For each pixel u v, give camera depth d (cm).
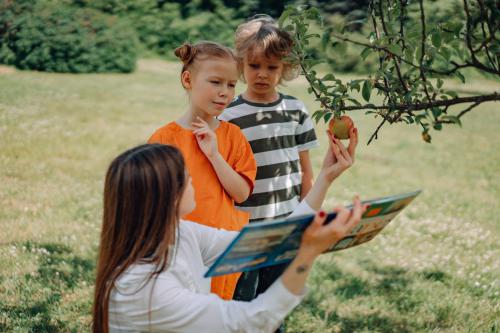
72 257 491
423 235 606
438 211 707
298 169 329
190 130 265
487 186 856
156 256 173
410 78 239
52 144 927
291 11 240
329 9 1806
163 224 174
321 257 525
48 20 1789
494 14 221
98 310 175
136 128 1100
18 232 547
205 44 268
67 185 725
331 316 407
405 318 412
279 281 161
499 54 219
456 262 527
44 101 1292
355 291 451
